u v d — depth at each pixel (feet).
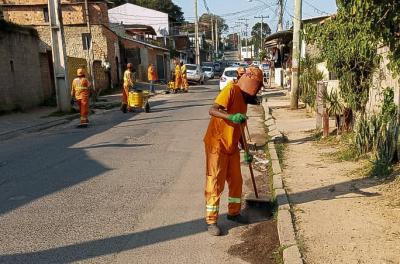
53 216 18.80
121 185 23.27
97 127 45.73
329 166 24.88
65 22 116.88
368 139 25.44
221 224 17.81
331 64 33.19
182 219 18.34
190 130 41.42
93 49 103.55
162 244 15.97
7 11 120.88
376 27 15.12
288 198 19.65
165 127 43.70
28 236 16.76
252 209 19.51
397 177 20.81
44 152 32.76
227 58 390.42
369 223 16.33
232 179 17.63
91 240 16.34
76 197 21.33
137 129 42.96
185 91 95.91
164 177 24.79
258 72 17.34
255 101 17.43
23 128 46.68
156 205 20.04
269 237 16.33
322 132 34.32
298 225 16.49
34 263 14.60
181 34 247.29
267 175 25.22
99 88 94.63
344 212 17.53
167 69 171.63
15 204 20.43
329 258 13.83
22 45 65.92
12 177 25.29
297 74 53.42
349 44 24.84
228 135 16.57
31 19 121.08
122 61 126.00
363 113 29.35
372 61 26.89
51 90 79.61
